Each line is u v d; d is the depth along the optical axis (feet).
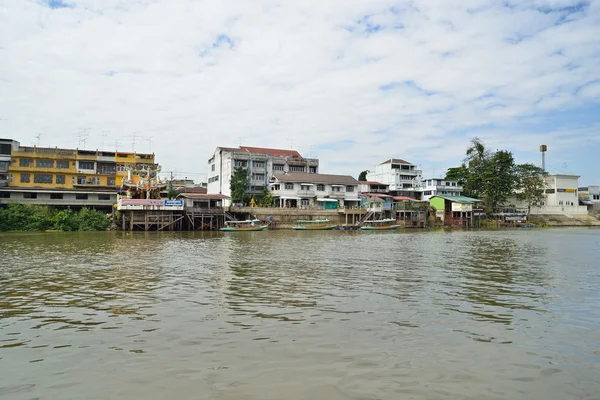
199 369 30.12
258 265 83.46
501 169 311.27
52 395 26.25
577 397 26.37
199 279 66.74
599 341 36.88
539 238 170.30
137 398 25.80
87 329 39.78
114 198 226.17
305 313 45.47
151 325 40.98
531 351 34.24
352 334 38.11
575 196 359.25
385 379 28.55
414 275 71.56
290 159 292.40
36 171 223.92
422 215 288.30
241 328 39.91
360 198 289.12
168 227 205.36
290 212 242.99
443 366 30.91
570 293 56.85
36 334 38.37
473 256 101.60
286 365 30.83
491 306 49.16
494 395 26.50
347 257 98.27
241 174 248.32
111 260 90.33
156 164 246.88
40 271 74.79
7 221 182.60
